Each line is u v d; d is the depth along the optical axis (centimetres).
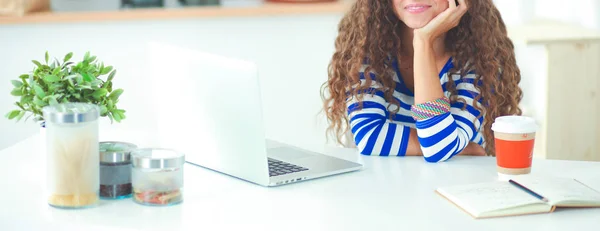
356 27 213
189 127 181
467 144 196
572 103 319
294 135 346
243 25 335
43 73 163
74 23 332
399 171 177
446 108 185
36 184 166
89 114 148
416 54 189
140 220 142
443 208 148
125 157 155
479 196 149
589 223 139
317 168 175
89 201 150
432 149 184
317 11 332
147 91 337
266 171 162
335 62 218
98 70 168
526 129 164
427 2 195
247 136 162
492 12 212
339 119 221
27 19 326
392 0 205
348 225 138
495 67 207
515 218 142
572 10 371
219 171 175
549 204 145
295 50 337
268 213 146
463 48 207
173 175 151
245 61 158
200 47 337
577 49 315
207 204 152
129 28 334
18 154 193
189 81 175
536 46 318
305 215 144
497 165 169
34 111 165
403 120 211
